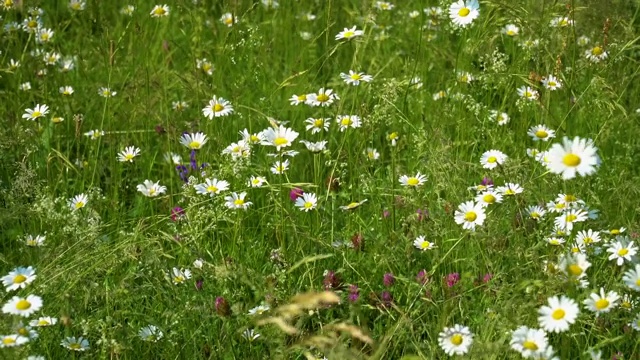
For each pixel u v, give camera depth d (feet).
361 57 6.22
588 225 4.46
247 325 3.77
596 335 3.78
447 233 4.45
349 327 3.50
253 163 5.19
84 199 4.78
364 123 5.17
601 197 4.81
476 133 5.57
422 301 4.06
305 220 4.77
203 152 5.36
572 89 5.64
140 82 5.98
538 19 5.70
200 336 3.99
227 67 6.26
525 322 3.64
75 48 6.64
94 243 4.30
